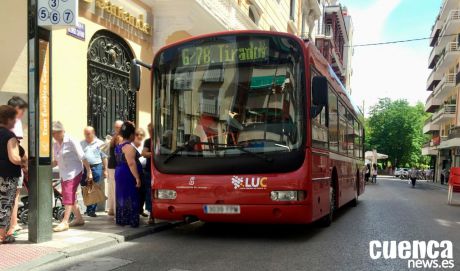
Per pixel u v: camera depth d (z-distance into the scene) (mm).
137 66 8008
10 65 9578
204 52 7738
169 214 7551
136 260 6090
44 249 6289
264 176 7113
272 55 7453
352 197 13141
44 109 6660
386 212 12500
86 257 6230
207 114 7531
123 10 12461
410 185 38906
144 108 13539
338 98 10602
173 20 13836
